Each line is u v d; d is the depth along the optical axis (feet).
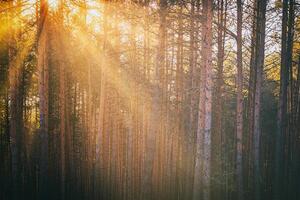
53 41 64.69
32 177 59.72
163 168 63.21
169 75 63.67
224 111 67.92
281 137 55.67
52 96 69.26
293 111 67.77
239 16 51.34
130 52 63.36
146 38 63.77
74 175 67.87
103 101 58.39
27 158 61.77
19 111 59.26
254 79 59.06
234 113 73.31
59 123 70.33
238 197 49.96
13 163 51.96
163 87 61.36
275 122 76.95
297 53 68.59
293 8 59.36
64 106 68.18
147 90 61.41
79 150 74.95
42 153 52.03
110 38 60.23
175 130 64.34
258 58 52.16
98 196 57.88
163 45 48.16
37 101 78.07
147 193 46.52
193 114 58.18
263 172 64.64
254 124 52.01
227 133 72.74
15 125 52.47
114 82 63.41
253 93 58.34
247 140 60.85
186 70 68.59
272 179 62.13
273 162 63.98
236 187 54.08
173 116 65.92
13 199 51.49
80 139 76.28
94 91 78.38
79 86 84.33
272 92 79.61
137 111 67.05
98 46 68.64
